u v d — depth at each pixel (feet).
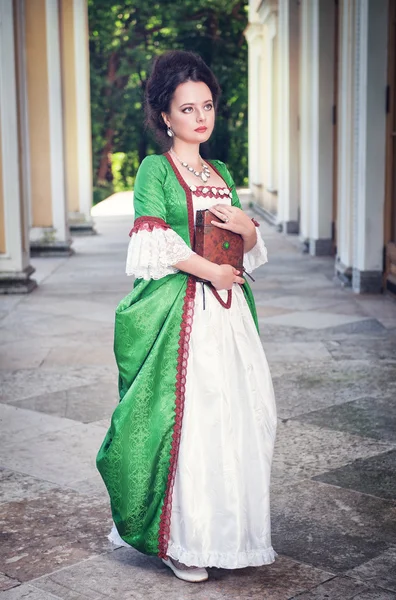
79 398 18.07
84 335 24.36
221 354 10.04
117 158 124.16
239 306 10.37
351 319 25.63
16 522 11.97
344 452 14.49
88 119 51.26
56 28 40.65
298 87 48.93
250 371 10.15
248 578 10.25
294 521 11.82
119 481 10.07
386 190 28.91
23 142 32.22
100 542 11.35
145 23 104.06
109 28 103.24
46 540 11.42
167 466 9.95
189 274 10.12
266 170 60.49
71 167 51.52
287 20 47.32
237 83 104.17
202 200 10.14
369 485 13.06
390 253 28.66
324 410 16.84
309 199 41.50
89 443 15.20
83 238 50.75
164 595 9.91
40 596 9.92
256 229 10.38
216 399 9.93
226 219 9.99
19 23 31.60
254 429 10.02
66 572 10.52
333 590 9.92
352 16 29.63
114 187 123.03
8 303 29.68
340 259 32.63
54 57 40.96
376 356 21.16
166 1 100.68
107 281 34.30
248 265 10.75
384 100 28.19
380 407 17.01
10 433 15.80
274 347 22.27
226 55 103.09
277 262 38.50
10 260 31.58
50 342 23.52
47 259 41.39
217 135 106.01
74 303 29.50
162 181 10.02
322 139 39.27
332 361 20.72
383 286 29.58
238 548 9.81
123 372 10.16
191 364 9.98
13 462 14.28
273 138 56.18
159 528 9.95
